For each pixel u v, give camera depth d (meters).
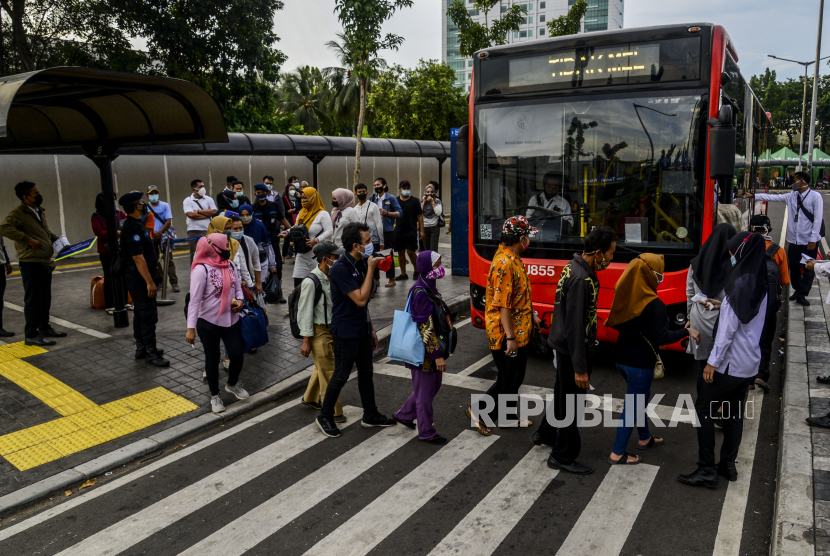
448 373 6.79
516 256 4.82
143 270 6.60
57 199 13.98
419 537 3.71
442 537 3.71
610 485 4.29
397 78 35.34
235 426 5.50
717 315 4.26
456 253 11.92
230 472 4.62
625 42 5.98
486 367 6.98
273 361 6.97
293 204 14.67
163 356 7.03
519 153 6.50
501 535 3.71
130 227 6.59
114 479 4.59
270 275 9.22
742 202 8.20
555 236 6.32
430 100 33.59
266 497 4.24
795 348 6.80
